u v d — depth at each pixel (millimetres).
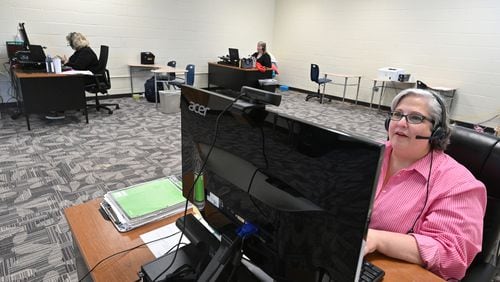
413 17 5789
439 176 1025
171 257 839
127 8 5840
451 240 920
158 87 5801
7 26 4770
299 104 6609
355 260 528
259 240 704
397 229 1051
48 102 4012
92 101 5723
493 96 5102
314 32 7430
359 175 488
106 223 1029
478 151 1124
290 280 657
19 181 2689
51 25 5125
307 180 566
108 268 847
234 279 722
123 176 2879
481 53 5121
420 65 5844
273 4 8109
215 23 7164
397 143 1075
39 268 1738
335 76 7160
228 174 748
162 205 1096
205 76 7402
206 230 885
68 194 2518
